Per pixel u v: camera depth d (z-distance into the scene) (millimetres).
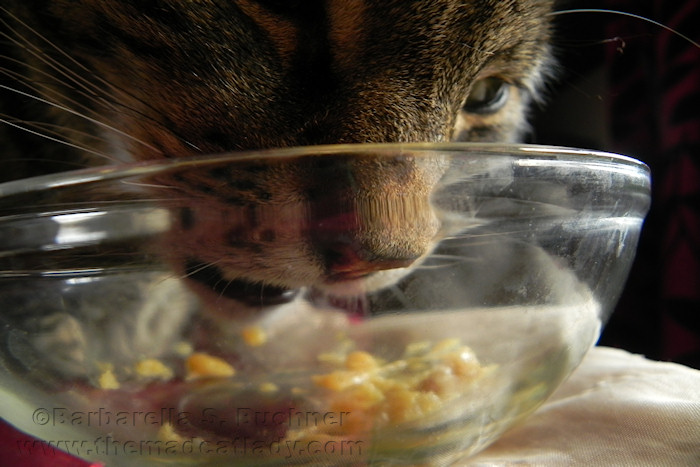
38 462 250
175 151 295
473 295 229
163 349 228
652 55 490
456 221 225
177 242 217
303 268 241
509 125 418
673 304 490
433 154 207
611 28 494
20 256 217
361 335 234
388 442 217
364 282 242
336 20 280
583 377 292
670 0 463
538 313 230
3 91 323
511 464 241
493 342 228
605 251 235
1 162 332
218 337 233
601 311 246
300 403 218
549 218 224
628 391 271
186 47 283
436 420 219
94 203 208
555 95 512
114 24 290
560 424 259
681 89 465
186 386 223
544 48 378
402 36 281
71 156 328
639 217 247
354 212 221
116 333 224
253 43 283
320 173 211
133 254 216
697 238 472
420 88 286
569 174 221
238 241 222
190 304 231
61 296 221
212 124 287
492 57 329
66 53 302
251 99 284
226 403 218
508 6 306
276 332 235
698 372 291
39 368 224
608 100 517
